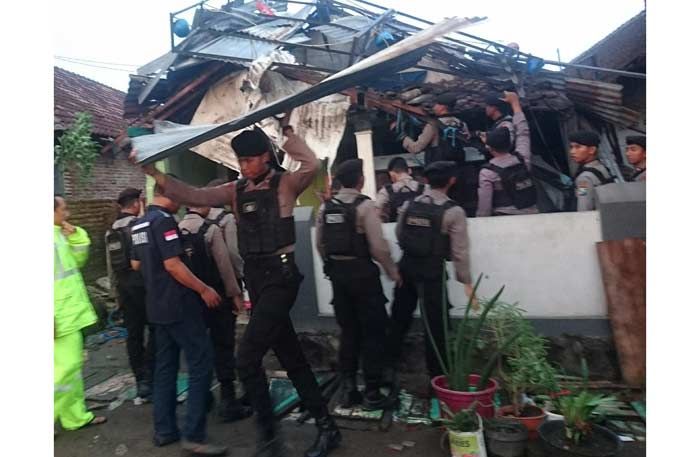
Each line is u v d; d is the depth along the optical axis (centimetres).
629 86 592
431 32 221
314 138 564
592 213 321
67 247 307
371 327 299
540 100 541
